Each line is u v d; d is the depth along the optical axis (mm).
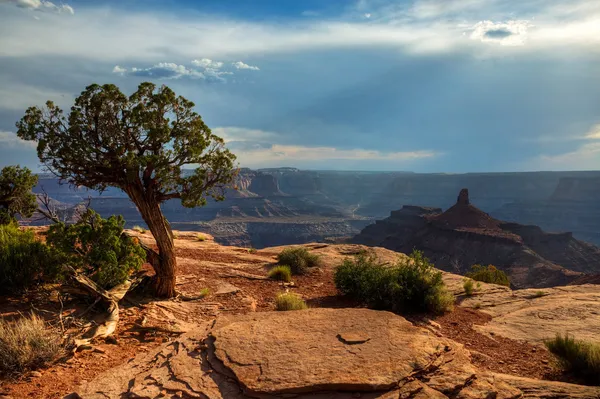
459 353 5918
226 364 5457
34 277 9992
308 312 7660
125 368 5875
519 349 8617
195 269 15805
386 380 4891
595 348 6844
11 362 6188
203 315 10414
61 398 5402
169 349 6352
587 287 15031
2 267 9391
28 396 5504
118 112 10438
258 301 12469
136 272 13281
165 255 11461
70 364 6676
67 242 10164
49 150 10109
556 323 10406
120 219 11203
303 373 5117
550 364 7461
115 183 10961
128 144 10539
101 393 5098
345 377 4973
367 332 6453
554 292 14586
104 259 10195
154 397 4863
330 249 24438
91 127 10281
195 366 5613
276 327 6801
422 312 11594
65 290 9914
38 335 6742
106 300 9523
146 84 10531
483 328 10281
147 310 10031
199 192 10969
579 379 6750
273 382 4934
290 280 15703
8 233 11727
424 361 5430
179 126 10742
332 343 6039
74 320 8367
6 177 17047
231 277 15148
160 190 11336
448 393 4820
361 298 12711
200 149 10680
